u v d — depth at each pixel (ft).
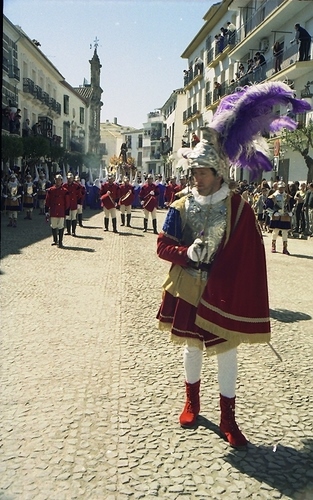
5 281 24.21
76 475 8.61
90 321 17.87
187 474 8.73
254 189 55.06
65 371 13.17
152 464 9.00
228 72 94.38
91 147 167.94
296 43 59.93
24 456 9.15
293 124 10.09
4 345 15.07
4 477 8.50
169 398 11.73
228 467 9.00
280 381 13.02
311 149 58.54
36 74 104.47
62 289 22.84
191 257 9.57
